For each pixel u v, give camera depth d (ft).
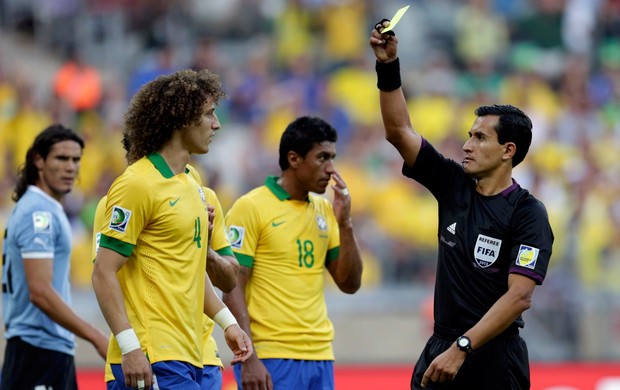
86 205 148.25
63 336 77.77
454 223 62.08
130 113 58.13
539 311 137.28
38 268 75.00
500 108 62.13
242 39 199.82
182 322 56.95
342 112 178.40
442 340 61.87
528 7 202.18
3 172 168.96
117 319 54.80
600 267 139.13
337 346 138.62
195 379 58.13
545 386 127.24
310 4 199.00
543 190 162.40
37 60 198.59
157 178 56.54
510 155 61.62
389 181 161.48
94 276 55.31
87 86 182.29
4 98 178.70
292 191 76.48
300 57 190.29
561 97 188.75
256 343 74.59
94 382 118.93
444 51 196.85
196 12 201.05
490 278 60.90
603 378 127.75
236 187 163.94
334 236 78.79
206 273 62.49
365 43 196.44
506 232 60.85
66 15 202.59
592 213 157.07
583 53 199.52
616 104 190.29
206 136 58.29
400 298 141.08
